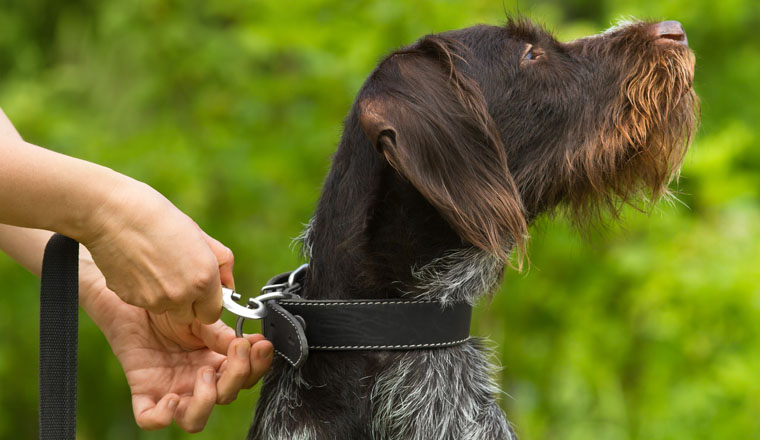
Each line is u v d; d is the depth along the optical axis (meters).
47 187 2.57
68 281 2.83
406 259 3.51
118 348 3.33
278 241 6.86
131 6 7.27
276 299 3.25
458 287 3.56
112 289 2.76
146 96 7.27
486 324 7.17
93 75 7.78
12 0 8.53
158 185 6.51
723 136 7.08
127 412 8.25
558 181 3.80
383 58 3.65
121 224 2.64
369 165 3.50
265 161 6.52
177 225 2.69
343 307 3.23
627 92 3.87
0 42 8.33
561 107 3.78
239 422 7.55
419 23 6.19
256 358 3.10
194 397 3.11
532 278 6.97
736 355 6.61
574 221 4.04
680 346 6.73
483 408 3.59
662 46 3.98
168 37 6.99
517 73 3.74
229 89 6.95
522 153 3.75
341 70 6.25
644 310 6.87
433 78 3.41
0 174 2.54
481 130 3.41
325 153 6.50
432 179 3.28
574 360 6.98
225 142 6.64
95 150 6.76
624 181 3.95
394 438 3.38
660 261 6.71
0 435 8.10
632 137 3.83
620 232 6.55
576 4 9.34
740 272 6.47
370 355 3.38
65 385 2.81
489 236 3.34
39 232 3.39
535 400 7.55
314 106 6.63
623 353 7.09
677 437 6.60
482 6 6.45
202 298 2.76
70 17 8.33
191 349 3.36
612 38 4.04
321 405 3.37
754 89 7.93
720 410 6.55
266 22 6.47
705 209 7.07
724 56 7.99
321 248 3.61
